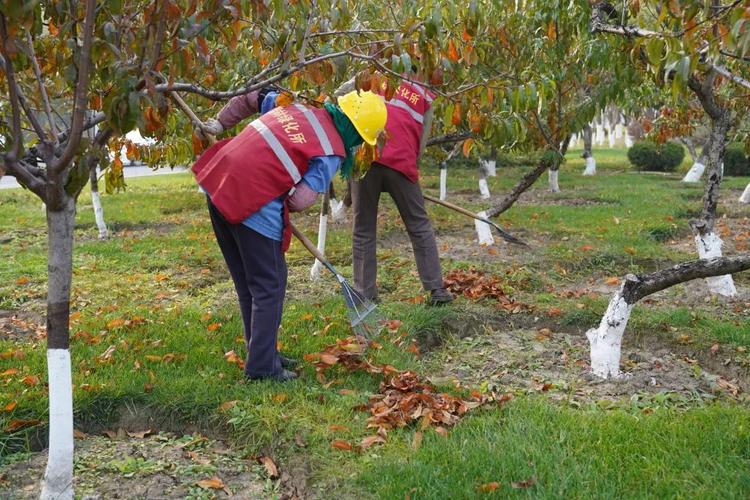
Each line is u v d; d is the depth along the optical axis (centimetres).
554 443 372
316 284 697
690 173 1766
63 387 326
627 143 4141
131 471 372
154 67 301
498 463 351
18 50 291
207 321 579
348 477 353
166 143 644
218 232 460
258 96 469
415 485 337
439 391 448
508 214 1152
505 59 716
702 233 654
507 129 424
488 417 410
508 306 608
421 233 607
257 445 389
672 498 322
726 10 339
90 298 664
